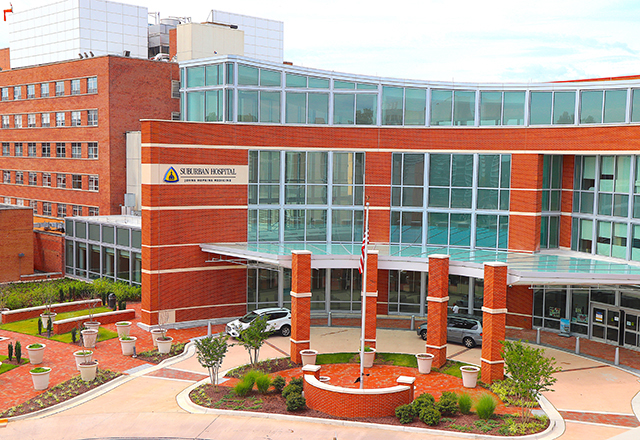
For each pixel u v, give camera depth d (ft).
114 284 144.66
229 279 124.88
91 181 184.55
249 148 123.24
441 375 94.27
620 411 80.69
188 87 128.88
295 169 126.62
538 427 73.41
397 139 126.52
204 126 119.24
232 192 122.83
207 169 120.16
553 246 124.88
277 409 78.38
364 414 76.23
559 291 120.16
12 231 160.35
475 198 123.85
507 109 120.98
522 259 111.04
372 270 101.24
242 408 78.69
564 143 116.26
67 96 190.19
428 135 125.29
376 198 127.95
